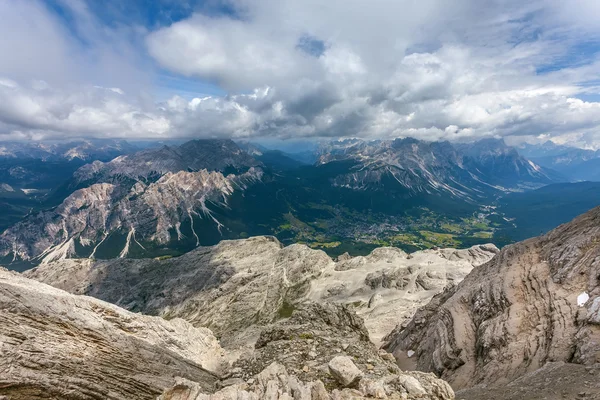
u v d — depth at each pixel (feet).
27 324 89.71
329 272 650.84
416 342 204.23
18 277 119.34
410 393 68.74
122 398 95.14
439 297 238.27
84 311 112.37
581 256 153.38
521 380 93.15
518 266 184.75
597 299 115.24
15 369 76.23
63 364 88.17
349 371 76.28
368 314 414.41
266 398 67.46
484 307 169.37
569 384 79.05
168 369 119.14
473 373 132.87
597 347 95.71
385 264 622.54
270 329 128.98
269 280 650.43
